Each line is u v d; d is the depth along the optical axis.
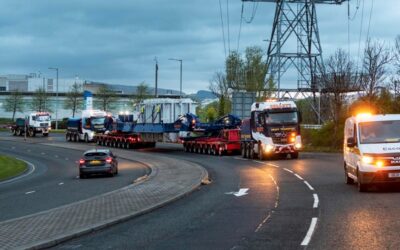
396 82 48.84
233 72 79.56
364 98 47.59
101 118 75.38
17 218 14.48
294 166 32.62
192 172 29.69
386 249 9.80
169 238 11.62
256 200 17.89
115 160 34.38
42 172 39.81
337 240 10.73
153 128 58.28
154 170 33.22
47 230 12.49
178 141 55.22
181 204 17.66
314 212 14.60
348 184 21.55
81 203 17.44
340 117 50.66
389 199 16.58
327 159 37.84
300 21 59.91
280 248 10.17
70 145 69.88
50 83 154.62
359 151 18.88
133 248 10.66
